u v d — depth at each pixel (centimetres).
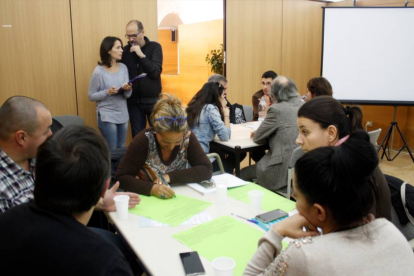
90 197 84
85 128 89
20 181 146
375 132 218
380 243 77
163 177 176
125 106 358
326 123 147
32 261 77
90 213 90
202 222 138
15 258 77
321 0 589
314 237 79
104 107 345
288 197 246
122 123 357
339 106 151
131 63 368
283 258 78
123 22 404
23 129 139
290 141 249
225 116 304
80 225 83
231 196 166
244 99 532
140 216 145
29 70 362
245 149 273
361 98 491
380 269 75
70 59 381
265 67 543
